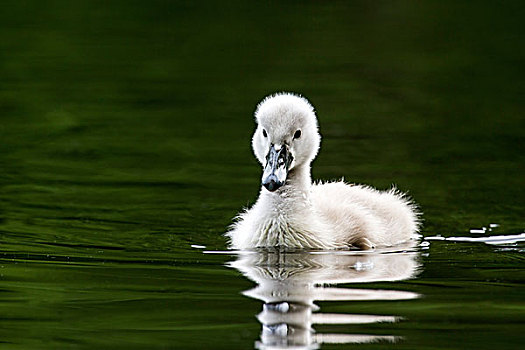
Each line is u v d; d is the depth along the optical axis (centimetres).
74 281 1191
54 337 982
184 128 2123
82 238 1434
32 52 2731
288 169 1429
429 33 2939
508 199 1672
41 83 2464
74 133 2078
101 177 1791
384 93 2392
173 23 3072
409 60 2673
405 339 976
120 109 2269
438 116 2200
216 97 2364
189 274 1235
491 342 967
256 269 1272
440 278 1219
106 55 2731
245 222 1489
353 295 1135
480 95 2372
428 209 1623
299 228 1436
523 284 1186
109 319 1041
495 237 1473
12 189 1703
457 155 1927
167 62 2675
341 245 1439
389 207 1559
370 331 999
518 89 2422
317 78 2512
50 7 3197
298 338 979
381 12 3200
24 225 1496
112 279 1202
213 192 1716
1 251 1342
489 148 1973
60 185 1734
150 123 2161
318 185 1636
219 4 3297
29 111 2234
